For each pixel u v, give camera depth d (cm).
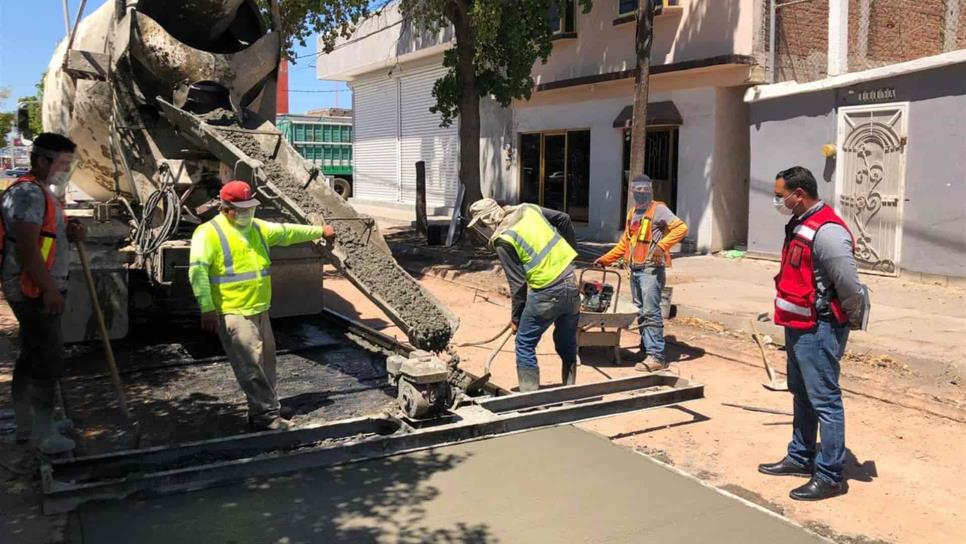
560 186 1806
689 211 1441
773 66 1326
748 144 1422
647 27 1141
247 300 506
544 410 514
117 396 586
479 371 701
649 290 692
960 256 1026
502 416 509
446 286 1219
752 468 484
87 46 773
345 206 645
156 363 679
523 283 570
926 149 1052
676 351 794
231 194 494
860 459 501
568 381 604
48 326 455
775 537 382
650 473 459
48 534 375
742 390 653
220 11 741
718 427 559
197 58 706
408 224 2150
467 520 393
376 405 580
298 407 575
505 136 1958
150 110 729
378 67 2634
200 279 488
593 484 441
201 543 364
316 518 392
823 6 1364
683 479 452
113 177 791
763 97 1269
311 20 1380
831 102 1173
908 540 392
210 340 768
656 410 598
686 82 1418
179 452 435
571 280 563
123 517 391
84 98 727
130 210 757
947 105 1020
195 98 717
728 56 1283
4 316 890
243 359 507
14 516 395
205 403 579
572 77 1702
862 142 1134
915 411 595
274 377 538
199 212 723
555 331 599
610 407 514
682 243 1441
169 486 408
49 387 461
